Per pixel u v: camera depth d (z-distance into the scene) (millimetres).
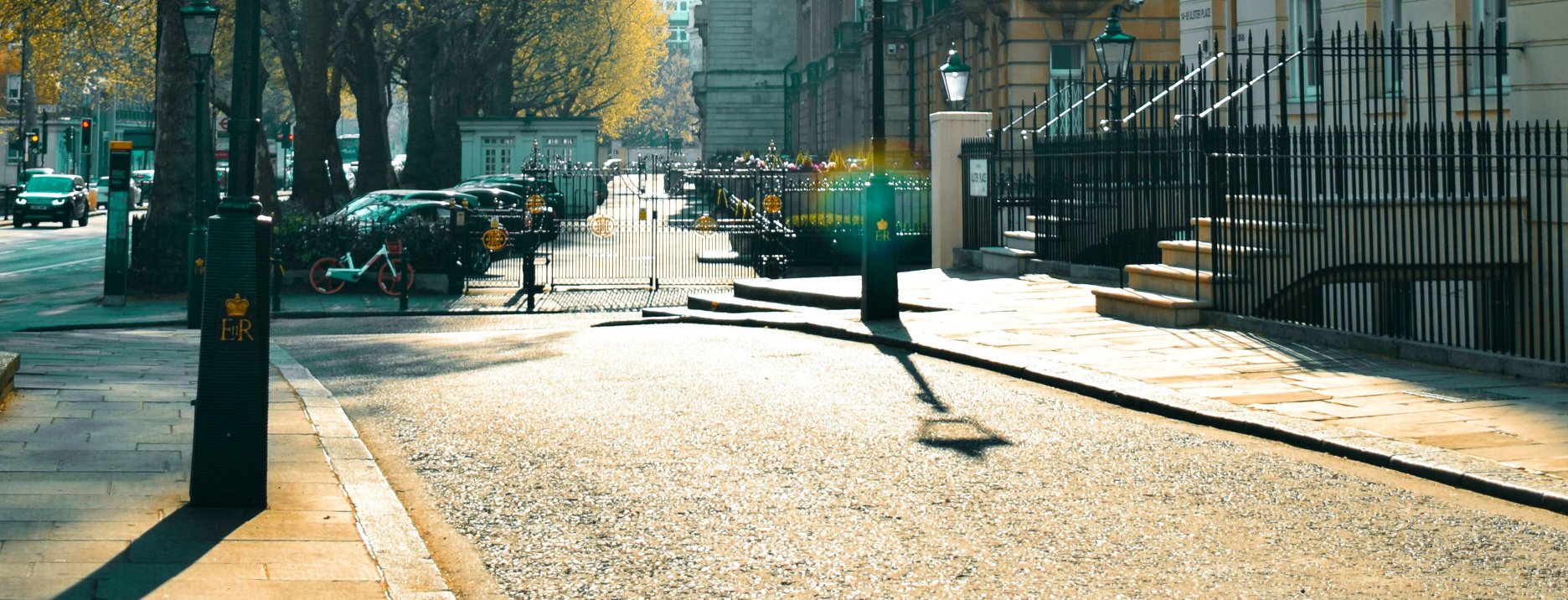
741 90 94875
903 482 7676
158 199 25688
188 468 7812
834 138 66312
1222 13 22875
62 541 6125
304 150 33906
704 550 6359
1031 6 37250
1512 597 5602
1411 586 5762
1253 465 8086
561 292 26391
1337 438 8461
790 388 11227
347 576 5777
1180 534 6578
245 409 6867
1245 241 15258
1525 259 15758
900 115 54844
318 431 9273
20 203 50875
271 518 6715
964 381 11531
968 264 23766
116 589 5449
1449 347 11508
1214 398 10031
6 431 8734
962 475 7836
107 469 7664
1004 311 16312
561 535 6656
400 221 27656
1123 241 19094
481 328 20328
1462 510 7012
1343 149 14586
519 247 33094
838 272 29859
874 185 15648
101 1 45219
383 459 8586
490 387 11695
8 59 64062
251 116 6828
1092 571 5988
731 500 7281
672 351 14211
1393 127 13703
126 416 9500
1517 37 16250
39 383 11008
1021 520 6852
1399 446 8211
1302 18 20688
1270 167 14586
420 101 53031
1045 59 37594
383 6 43344
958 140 24484
